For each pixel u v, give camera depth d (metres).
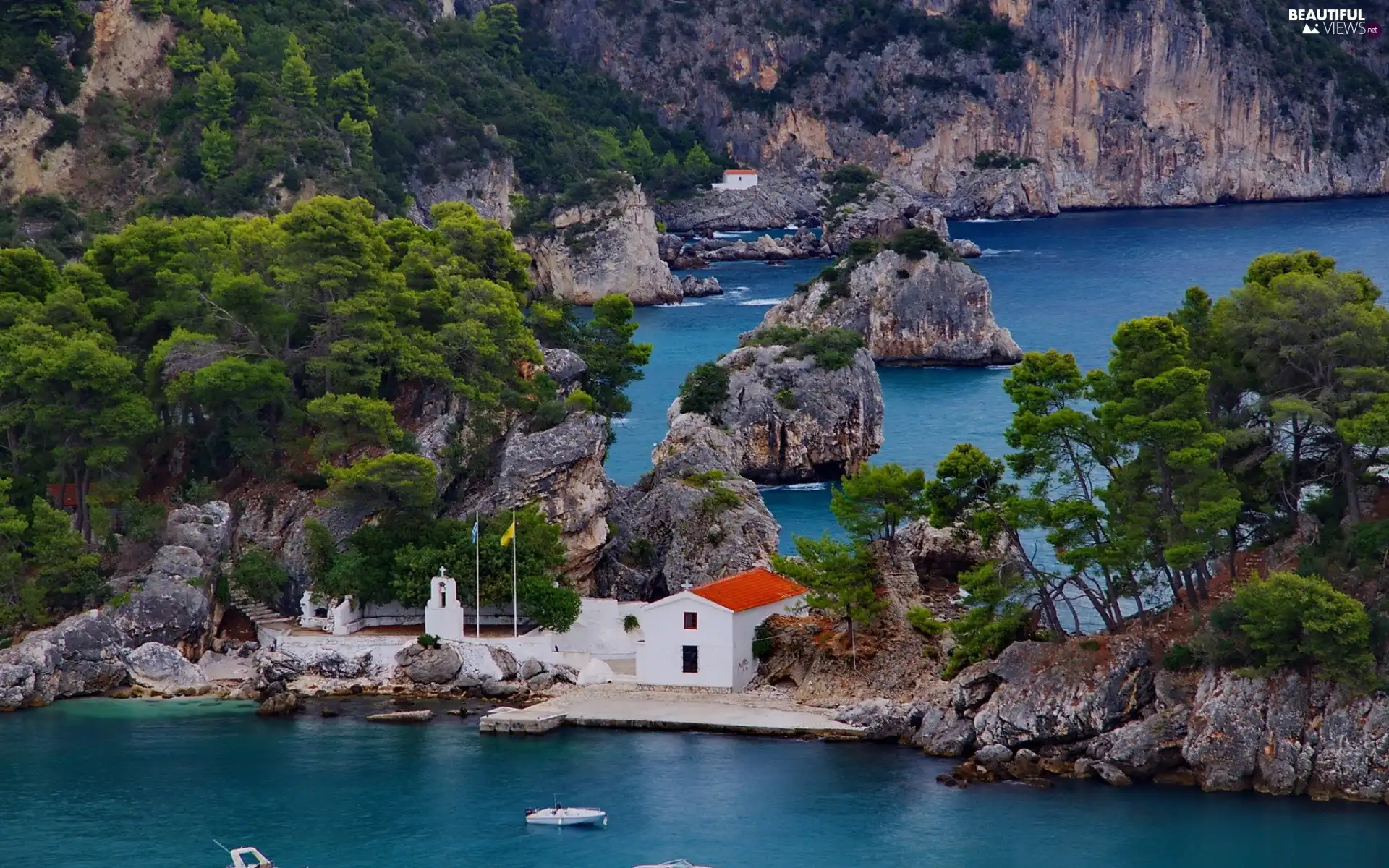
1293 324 133.12
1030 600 132.12
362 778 123.12
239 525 155.88
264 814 117.38
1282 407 127.50
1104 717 121.81
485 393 161.38
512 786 121.12
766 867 108.31
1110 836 111.38
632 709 133.75
